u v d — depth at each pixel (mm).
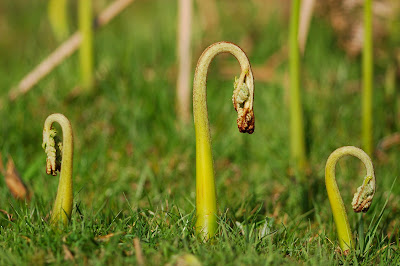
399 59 5551
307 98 5500
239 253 2818
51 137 2900
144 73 5863
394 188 4117
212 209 2928
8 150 4551
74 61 6227
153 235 3016
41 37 7535
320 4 6160
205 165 2883
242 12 7977
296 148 4473
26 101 5367
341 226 2990
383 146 4879
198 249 2805
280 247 2998
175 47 6621
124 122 5082
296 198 3871
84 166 4332
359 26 6000
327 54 6613
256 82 6066
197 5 7797
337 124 5230
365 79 4508
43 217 3277
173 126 5055
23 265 2693
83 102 5492
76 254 2754
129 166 4543
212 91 5703
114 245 2822
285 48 6586
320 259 2889
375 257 2986
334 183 2941
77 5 8344
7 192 3727
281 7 7461
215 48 2750
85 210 3266
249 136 4973
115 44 6875
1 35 7797
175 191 4000
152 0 9195
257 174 4484
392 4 5867
